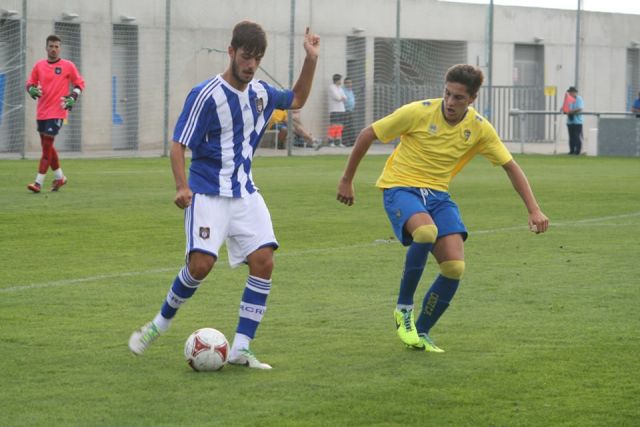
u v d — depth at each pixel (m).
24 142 47.56
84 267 18.25
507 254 20.16
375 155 58.00
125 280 17.00
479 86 12.38
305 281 17.05
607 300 15.48
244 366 11.46
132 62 55.34
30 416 9.54
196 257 11.38
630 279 17.31
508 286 16.66
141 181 36.22
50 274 17.50
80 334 13.03
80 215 25.78
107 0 53.84
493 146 12.73
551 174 43.03
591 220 26.20
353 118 64.00
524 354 12.09
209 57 57.81
